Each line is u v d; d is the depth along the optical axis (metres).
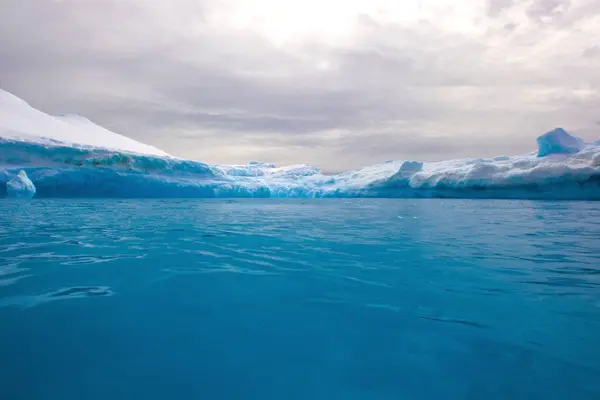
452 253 4.65
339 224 8.58
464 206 17.16
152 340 2.04
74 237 5.83
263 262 4.05
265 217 10.55
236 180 30.02
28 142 20.58
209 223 8.56
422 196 28.56
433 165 31.53
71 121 33.00
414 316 2.40
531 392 1.54
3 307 2.51
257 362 1.82
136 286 3.05
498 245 5.32
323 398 1.52
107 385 1.61
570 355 1.85
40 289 2.93
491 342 2.01
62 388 1.58
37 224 7.66
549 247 5.11
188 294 2.85
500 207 15.88
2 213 10.34
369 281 3.25
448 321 2.31
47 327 2.19
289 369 1.75
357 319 2.35
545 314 2.41
